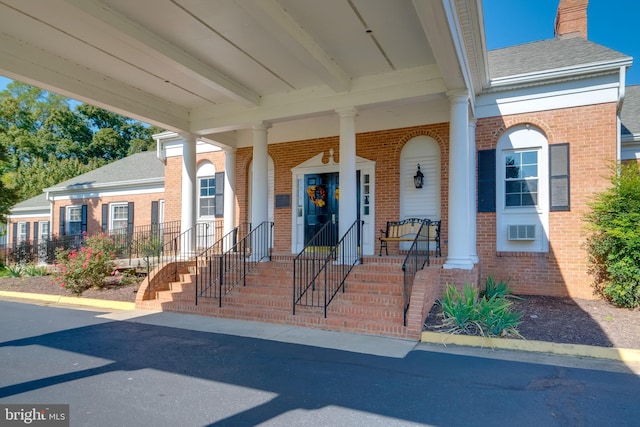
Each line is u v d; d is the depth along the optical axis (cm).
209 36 673
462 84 744
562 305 795
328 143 1118
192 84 865
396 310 669
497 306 626
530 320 677
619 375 461
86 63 764
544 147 923
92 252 1090
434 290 724
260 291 829
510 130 948
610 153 860
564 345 541
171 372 481
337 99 862
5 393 420
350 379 453
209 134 1095
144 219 1839
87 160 3941
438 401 392
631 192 768
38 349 579
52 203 2152
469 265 754
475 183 959
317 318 683
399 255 976
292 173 1162
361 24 634
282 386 434
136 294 935
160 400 400
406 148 1025
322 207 1122
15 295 1077
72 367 501
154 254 1313
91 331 684
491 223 942
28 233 2439
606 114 866
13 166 3497
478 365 496
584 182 878
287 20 608
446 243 959
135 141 4100
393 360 517
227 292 847
